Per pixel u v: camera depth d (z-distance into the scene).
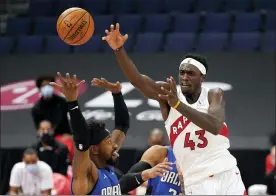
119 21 31.78
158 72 26.70
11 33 32.94
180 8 33.81
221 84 25.89
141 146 22.53
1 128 24.94
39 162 18.62
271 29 31.22
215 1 33.62
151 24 31.83
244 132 23.55
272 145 21.45
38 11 34.78
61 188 18.86
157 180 12.41
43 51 30.58
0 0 38.09
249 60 27.09
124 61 10.45
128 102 25.16
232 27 31.42
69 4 34.41
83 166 10.41
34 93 26.56
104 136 11.02
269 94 25.17
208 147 10.91
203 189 10.95
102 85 12.01
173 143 11.01
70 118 10.14
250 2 33.41
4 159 21.94
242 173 21.08
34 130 24.64
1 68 28.36
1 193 21.53
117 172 16.47
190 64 10.80
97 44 30.06
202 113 9.90
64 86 9.98
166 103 10.91
